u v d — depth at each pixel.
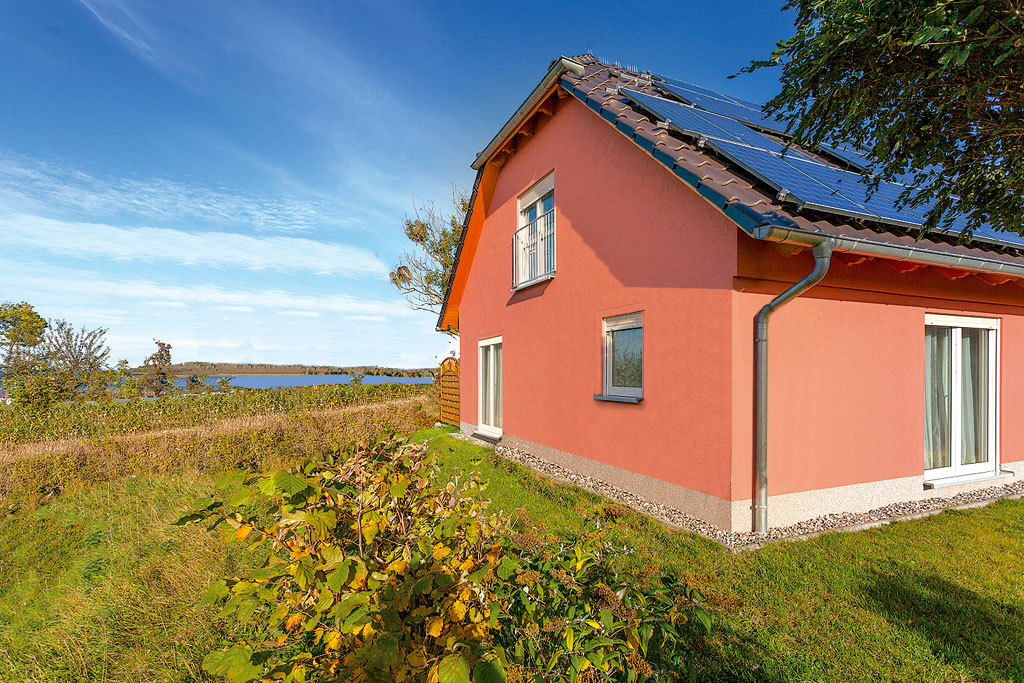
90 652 3.02
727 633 3.05
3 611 3.79
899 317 5.80
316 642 2.08
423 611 1.78
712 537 4.75
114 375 22.12
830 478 5.29
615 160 6.71
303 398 20.27
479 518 2.33
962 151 3.09
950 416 6.45
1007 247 5.62
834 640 2.99
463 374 12.74
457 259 12.19
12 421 14.04
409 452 2.90
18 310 40.16
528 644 1.85
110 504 6.48
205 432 9.72
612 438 6.73
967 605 3.40
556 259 8.22
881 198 5.59
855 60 2.86
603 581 2.15
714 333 5.02
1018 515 5.35
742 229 4.60
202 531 4.88
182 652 2.94
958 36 2.29
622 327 6.67
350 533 2.32
